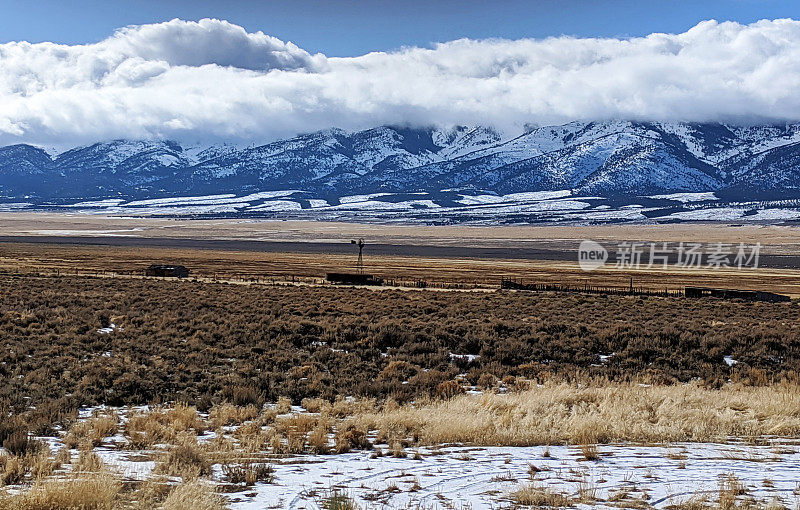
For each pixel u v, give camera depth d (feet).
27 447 68.69
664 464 65.00
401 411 95.96
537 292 375.25
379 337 175.11
